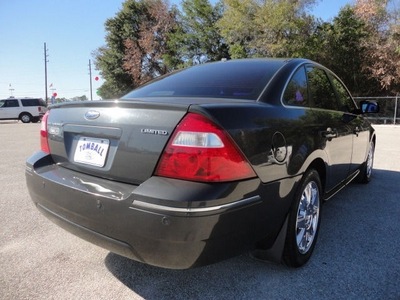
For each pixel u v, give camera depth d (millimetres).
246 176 1910
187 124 1840
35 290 2295
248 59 3143
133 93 2975
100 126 2158
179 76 3053
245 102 2225
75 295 2242
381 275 2475
